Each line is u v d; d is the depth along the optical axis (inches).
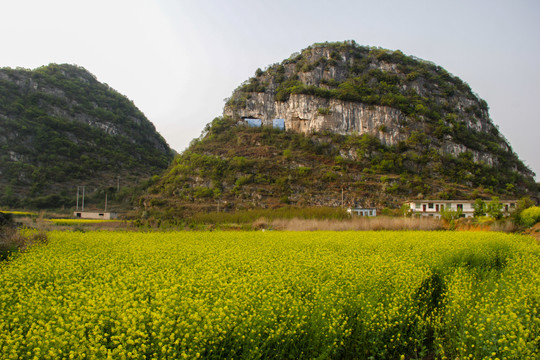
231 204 2807.6
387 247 720.3
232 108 4569.4
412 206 2662.4
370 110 4074.8
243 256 542.6
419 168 3646.7
